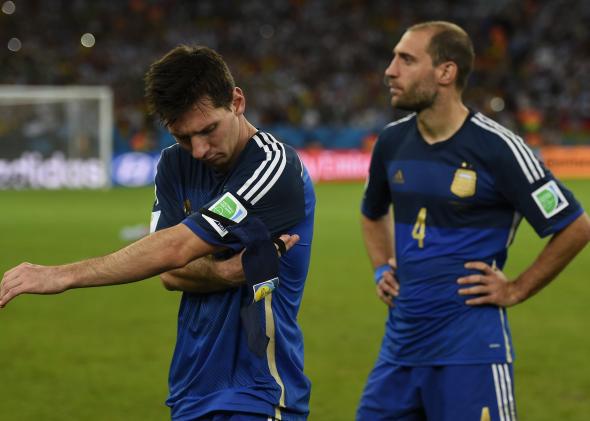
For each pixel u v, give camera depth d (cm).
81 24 13062
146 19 13450
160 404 2186
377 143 1438
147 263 968
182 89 945
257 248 999
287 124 11375
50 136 9056
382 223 1538
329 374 2472
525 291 1314
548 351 2723
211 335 1064
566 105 12181
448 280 1312
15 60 12138
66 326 3066
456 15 14275
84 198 8025
